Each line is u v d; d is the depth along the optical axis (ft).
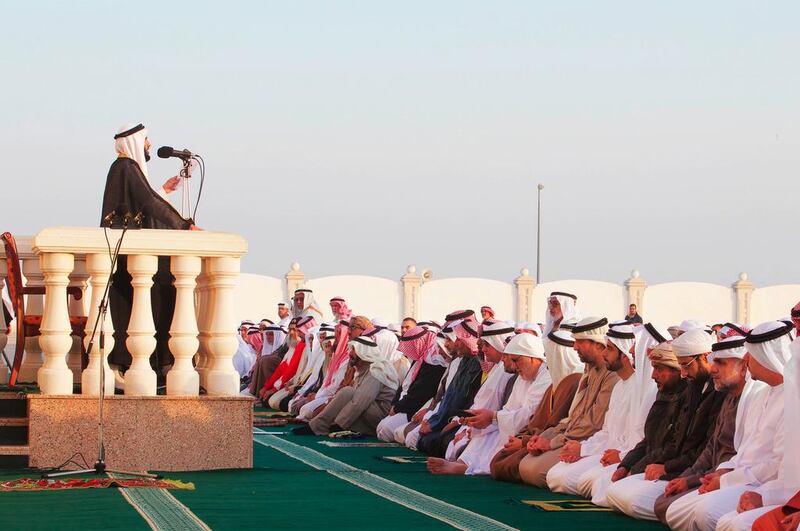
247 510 26.45
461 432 38.09
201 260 34.63
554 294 40.55
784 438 23.67
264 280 116.06
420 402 46.91
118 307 34.96
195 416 33.37
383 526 24.76
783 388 24.48
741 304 126.72
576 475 30.60
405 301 120.57
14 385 37.06
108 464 32.76
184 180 37.09
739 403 25.81
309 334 65.92
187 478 31.89
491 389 37.88
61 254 33.06
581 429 32.27
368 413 49.26
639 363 30.58
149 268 33.40
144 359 33.47
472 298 122.31
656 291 126.31
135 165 36.35
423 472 35.83
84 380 33.24
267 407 68.39
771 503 23.52
